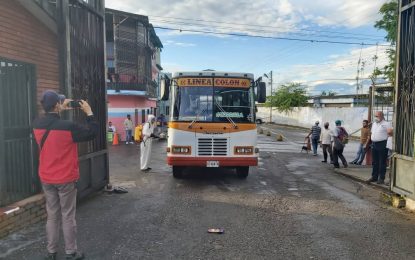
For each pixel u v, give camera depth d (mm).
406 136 7324
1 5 5371
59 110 4684
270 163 14242
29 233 5445
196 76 9617
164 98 9523
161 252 4926
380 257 4863
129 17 26125
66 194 4512
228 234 5691
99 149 8242
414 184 6914
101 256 4758
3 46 5418
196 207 7277
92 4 7980
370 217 6727
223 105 9586
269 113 56125
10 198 5652
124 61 26469
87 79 7559
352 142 25719
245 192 8766
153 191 8719
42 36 6434
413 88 7074
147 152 11867
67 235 4539
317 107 39844
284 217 6672
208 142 9469
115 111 25578
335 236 5664
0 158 5375
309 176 11328
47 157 4441
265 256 4848
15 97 5797
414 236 5699
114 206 7238
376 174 9859
